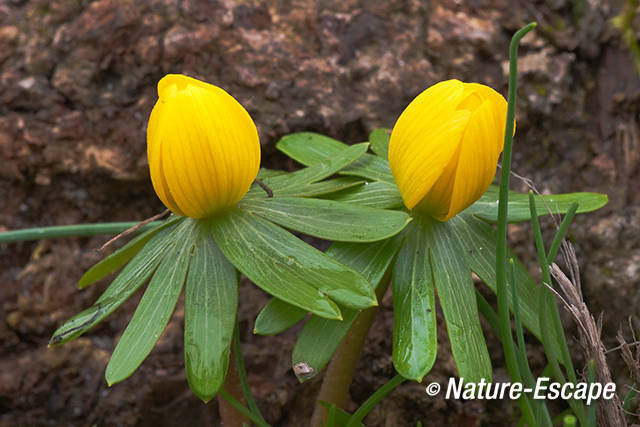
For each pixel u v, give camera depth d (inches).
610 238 10.7
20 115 10.8
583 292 10.7
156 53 10.8
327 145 9.6
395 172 8.6
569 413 9.7
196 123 8.3
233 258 8.3
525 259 10.7
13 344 10.7
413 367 8.1
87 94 10.8
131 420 10.4
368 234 8.4
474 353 8.2
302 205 8.7
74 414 10.5
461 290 8.4
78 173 10.8
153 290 8.4
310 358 8.2
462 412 10.4
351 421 8.9
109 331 10.7
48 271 10.8
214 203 8.5
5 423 10.5
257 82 10.8
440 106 8.3
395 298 8.4
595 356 8.4
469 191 8.5
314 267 8.3
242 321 10.7
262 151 10.8
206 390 7.9
